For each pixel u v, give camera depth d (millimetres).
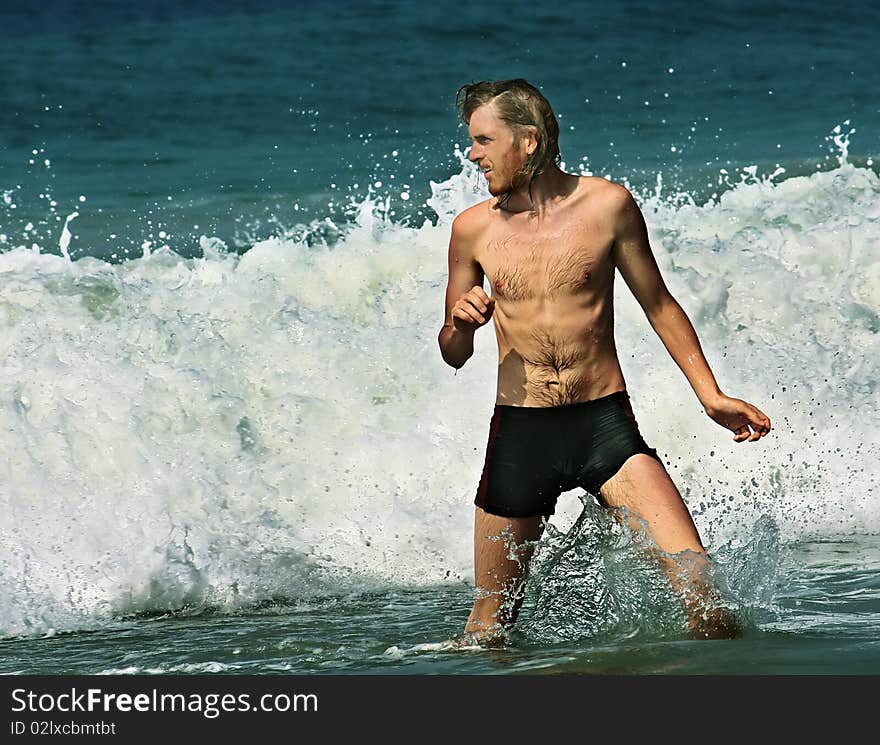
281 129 56312
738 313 28359
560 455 14211
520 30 82875
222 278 28094
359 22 85812
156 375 23531
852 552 20281
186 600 19016
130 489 21312
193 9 95188
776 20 88750
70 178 45406
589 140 50938
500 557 14602
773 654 14070
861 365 26969
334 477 22547
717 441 24797
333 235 35906
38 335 24391
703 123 55688
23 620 18000
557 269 13945
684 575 13836
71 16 93438
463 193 32125
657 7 91375
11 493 20969
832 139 50625
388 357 25062
